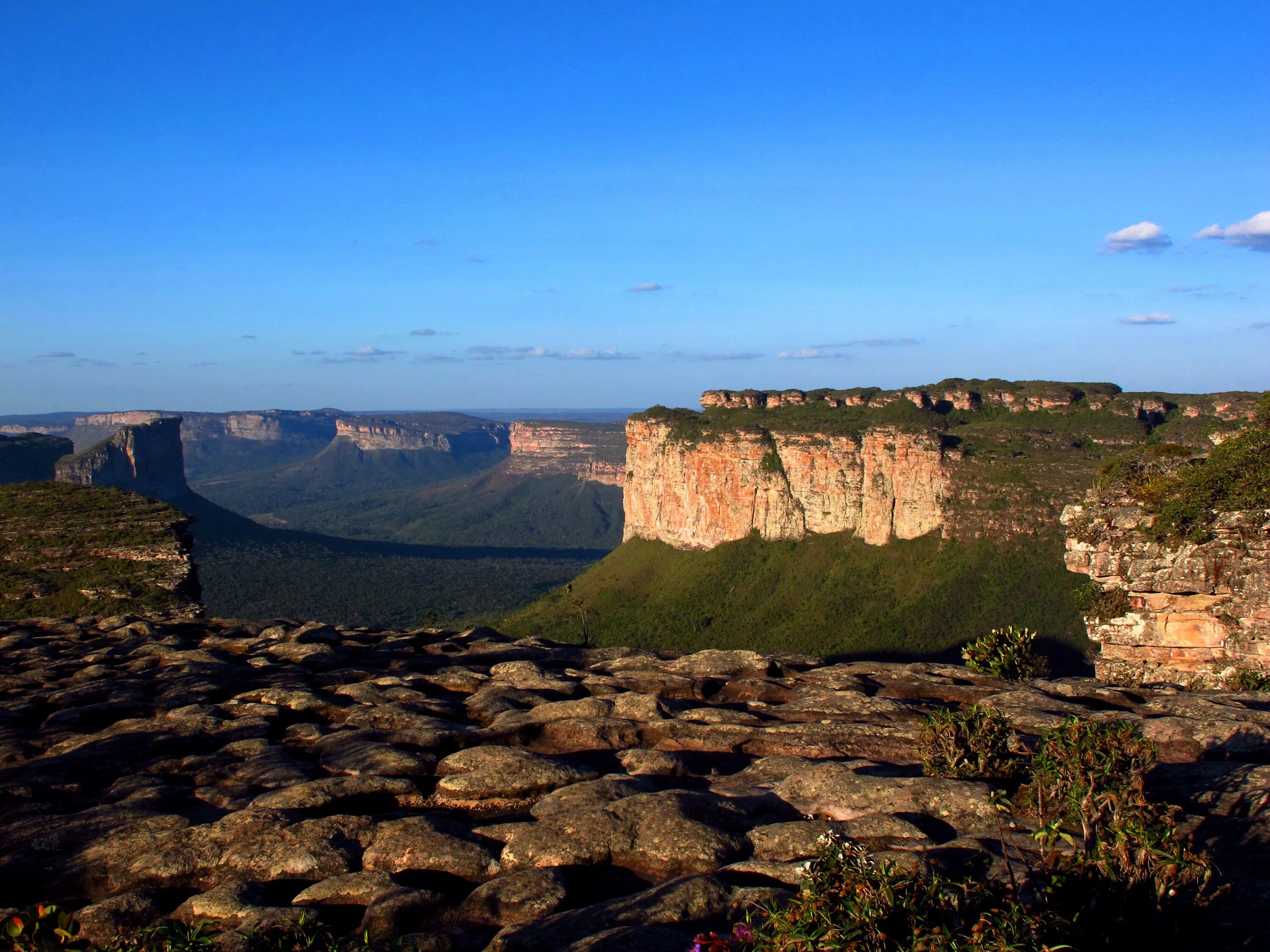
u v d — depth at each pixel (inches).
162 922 414.9
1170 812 390.6
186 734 668.7
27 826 509.0
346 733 663.8
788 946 303.9
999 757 558.6
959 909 342.6
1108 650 992.2
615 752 643.5
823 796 526.0
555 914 409.1
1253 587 904.9
